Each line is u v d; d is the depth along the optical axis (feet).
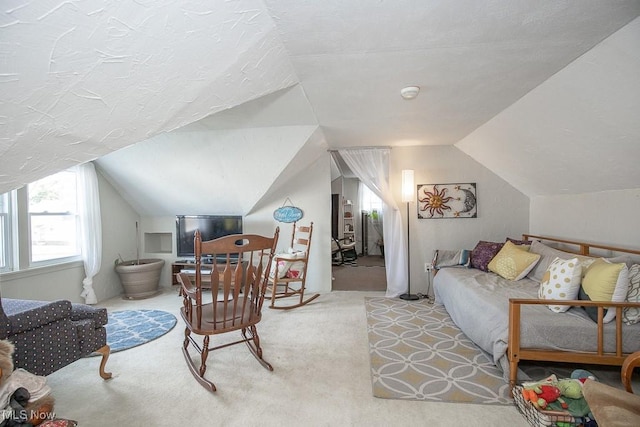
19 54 2.93
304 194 14.70
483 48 5.80
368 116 9.87
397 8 4.58
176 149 12.09
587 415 5.24
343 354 8.33
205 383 6.77
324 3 4.40
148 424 5.65
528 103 8.25
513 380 6.47
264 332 9.81
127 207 15.07
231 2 3.93
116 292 14.23
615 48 5.50
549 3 4.52
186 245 14.96
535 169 10.97
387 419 5.77
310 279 14.67
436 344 8.92
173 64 4.28
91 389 6.76
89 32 3.16
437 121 10.32
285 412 5.98
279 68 6.23
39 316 5.76
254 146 11.64
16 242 10.21
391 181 14.32
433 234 14.16
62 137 4.22
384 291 14.73
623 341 6.25
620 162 7.87
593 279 6.86
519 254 10.63
